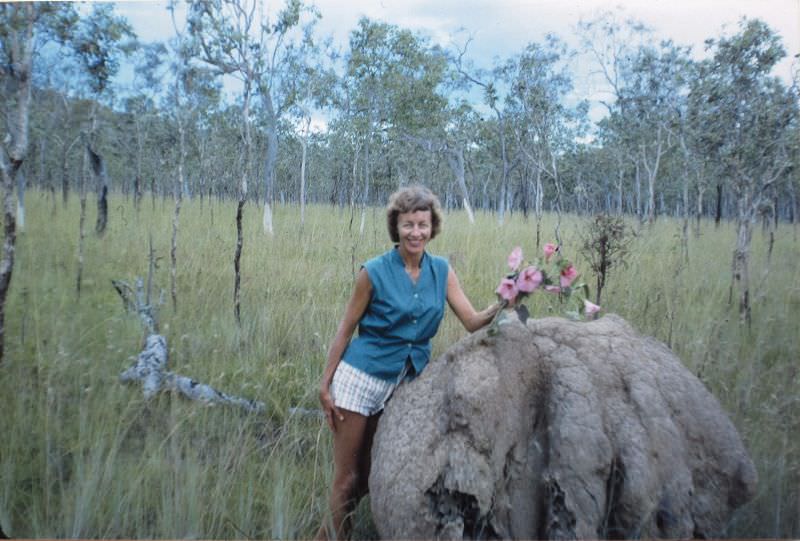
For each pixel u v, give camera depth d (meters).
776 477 2.76
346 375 2.29
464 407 2.00
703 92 4.00
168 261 3.92
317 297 4.16
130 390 3.20
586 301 2.21
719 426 2.14
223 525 2.57
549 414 2.10
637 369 2.20
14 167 3.12
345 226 4.58
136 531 2.57
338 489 2.36
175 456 2.73
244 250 4.17
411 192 2.21
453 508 1.94
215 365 3.56
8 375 3.09
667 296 3.89
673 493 1.99
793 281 3.77
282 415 3.27
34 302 3.40
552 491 1.98
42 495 2.69
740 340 3.63
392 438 2.10
